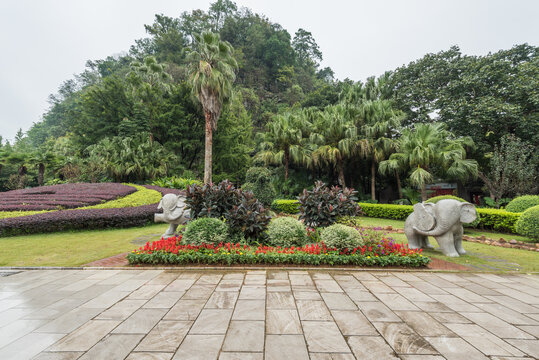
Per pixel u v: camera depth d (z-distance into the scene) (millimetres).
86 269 4227
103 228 7945
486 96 13508
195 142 21391
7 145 24188
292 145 16078
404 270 4215
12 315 2594
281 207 13945
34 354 1927
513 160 11797
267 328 2322
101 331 2271
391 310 2742
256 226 5211
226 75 14258
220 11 42562
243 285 3461
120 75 35500
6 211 8438
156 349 1997
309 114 18266
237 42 38562
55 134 40250
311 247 4609
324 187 6402
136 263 4430
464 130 14570
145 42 43844
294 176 18391
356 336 2201
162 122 20484
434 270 4238
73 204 9219
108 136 20969
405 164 13258
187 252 4410
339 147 14578
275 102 32500
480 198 16219
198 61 14211
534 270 4355
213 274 3939
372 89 19656
